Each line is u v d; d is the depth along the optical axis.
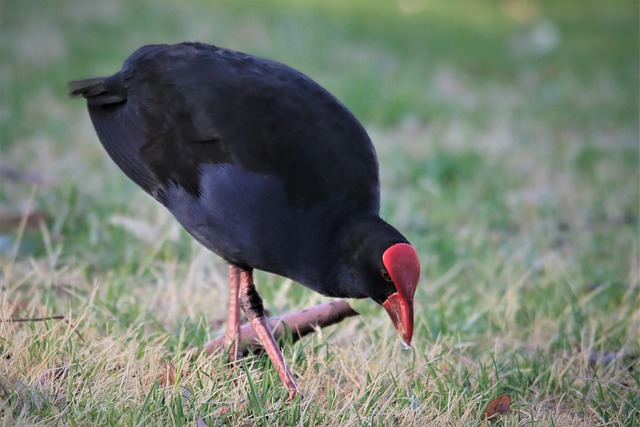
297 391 7.82
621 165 17.95
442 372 8.51
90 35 24.02
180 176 8.27
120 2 27.73
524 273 11.91
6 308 8.45
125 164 8.75
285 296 10.32
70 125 17.45
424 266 12.06
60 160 15.18
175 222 12.27
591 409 8.23
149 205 13.08
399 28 29.39
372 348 9.02
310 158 7.81
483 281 11.60
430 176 16.17
